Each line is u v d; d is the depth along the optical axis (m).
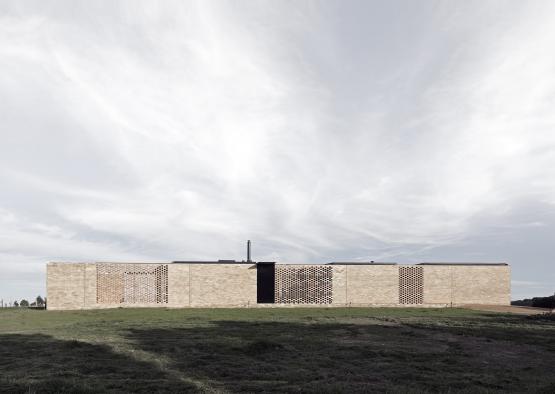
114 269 33.31
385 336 16.58
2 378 9.58
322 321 21.81
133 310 30.61
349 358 12.43
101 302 32.81
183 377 9.98
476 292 37.19
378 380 10.02
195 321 21.97
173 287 34.06
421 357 12.70
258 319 23.03
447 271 37.06
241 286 35.00
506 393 8.90
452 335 16.89
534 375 10.81
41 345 14.04
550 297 35.12
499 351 13.83
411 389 9.08
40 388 8.73
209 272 34.72
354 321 21.84
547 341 15.68
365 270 36.41
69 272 32.44
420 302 36.50
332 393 8.74
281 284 35.62
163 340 15.12
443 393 8.93
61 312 28.91
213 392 8.65
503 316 25.23
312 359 12.15
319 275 35.97
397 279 36.47
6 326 20.16
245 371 10.65
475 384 9.79
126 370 10.56
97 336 16.17
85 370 10.57
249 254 42.31
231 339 15.41
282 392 8.75
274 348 13.44
